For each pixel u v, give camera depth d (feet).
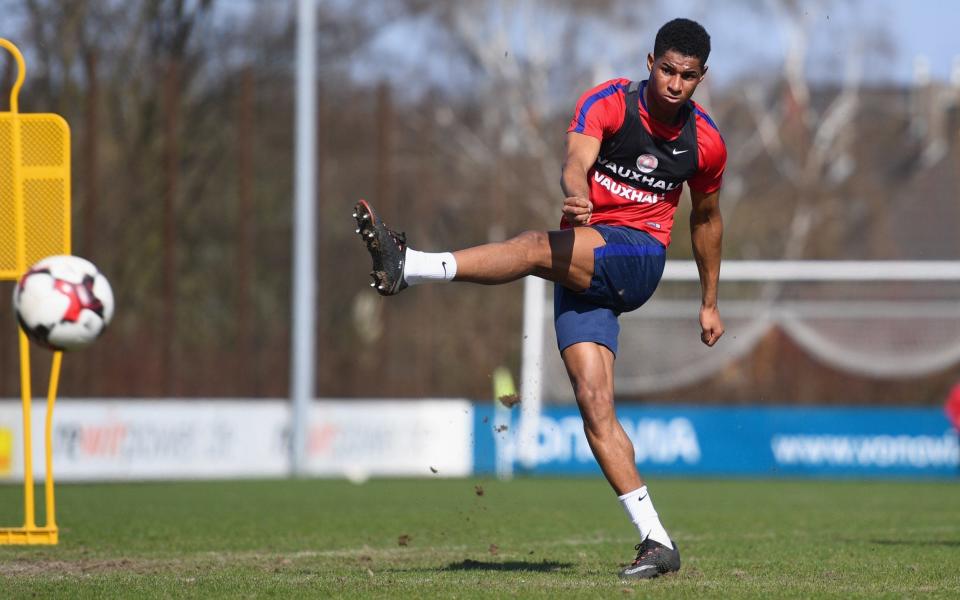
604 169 68.90
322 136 287.48
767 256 387.34
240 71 319.27
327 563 78.89
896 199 411.34
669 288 240.73
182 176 307.99
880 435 215.51
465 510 133.49
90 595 60.49
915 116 456.04
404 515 125.08
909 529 111.34
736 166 403.34
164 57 309.01
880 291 245.04
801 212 387.14
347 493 164.04
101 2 299.17
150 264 298.76
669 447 215.72
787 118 399.65
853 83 407.44
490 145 375.25
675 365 239.91
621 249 67.56
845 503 151.33
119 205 296.51
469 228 345.92
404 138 358.02
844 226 402.93
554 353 234.38
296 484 184.65
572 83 386.73
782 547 90.68
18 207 88.63
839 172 428.56
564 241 66.85
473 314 291.79
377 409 211.82
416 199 332.80
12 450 191.11
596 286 67.67
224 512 128.57
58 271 81.25
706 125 69.31
